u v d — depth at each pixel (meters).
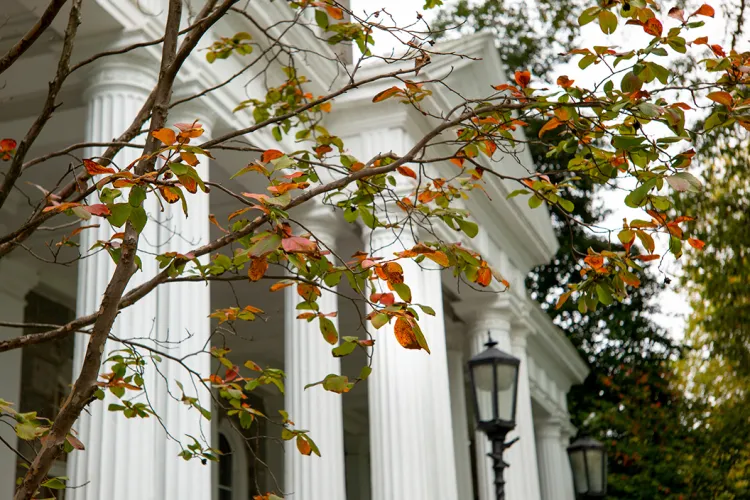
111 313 5.25
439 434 17.09
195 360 12.59
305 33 16.08
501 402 14.08
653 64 5.81
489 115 6.97
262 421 29.42
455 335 24.69
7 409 5.79
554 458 31.59
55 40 12.23
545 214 26.62
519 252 24.72
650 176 5.74
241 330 26.09
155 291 12.12
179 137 4.86
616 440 37.06
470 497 24.42
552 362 32.12
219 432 27.66
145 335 11.51
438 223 17.86
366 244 17.02
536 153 39.50
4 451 17.80
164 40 6.11
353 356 29.59
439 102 18.16
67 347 20.86
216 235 19.88
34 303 19.98
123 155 11.63
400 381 16.45
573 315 42.12
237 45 8.71
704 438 34.34
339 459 16.08
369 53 7.14
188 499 12.17
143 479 11.12
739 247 23.62
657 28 5.87
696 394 35.53
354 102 17.34
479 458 22.38
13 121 14.82
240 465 28.17
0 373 18.05
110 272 11.23
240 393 6.98
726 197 23.39
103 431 10.90
